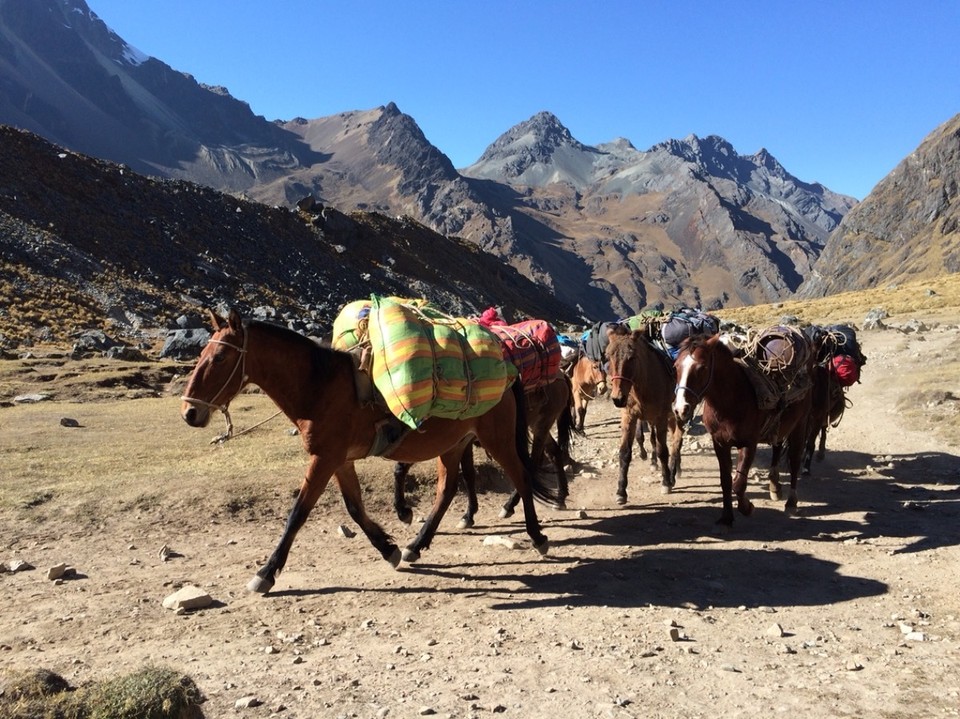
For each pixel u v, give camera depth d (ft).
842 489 38.50
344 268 330.34
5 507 31.24
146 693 13.33
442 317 26.14
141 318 170.40
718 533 30.45
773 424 31.81
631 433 36.19
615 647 19.08
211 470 37.40
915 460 44.91
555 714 15.65
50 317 146.92
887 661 18.13
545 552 27.32
